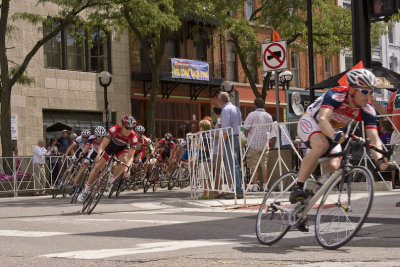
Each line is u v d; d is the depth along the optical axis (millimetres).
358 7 14039
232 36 41688
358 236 9586
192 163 19531
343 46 44531
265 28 54312
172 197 22766
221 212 14625
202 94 49469
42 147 29719
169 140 29875
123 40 43688
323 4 42656
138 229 11477
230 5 39375
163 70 45969
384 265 7027
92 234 10945
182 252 8531
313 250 8445
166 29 38000
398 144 15281
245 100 52688
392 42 68125
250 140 16156
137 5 32500
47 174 29703
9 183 28859
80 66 41344
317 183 8812
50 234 11055
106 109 34781
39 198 25438
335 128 9047
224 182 16859
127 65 43938
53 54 39906
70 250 9055
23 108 38062
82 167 20750
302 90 57906
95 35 42094
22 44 38156
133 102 44625
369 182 8086
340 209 8359
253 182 17516
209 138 18016
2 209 17969
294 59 57844
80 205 18984
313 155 8742
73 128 40188
